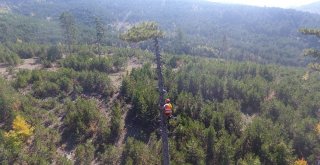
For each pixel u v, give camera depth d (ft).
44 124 107.96
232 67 168.76
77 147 97.96
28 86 132.26
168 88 130.41
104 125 107.24
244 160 92.89
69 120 107.14
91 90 133.08
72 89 132.26
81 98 124.88
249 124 110.22
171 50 354.74
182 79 135.64
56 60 186.50
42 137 100.42
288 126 112.68
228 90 136.15
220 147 96.32
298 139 107.04
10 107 106.52
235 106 126.11
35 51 206.08
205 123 111.24
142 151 94.17
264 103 128.98
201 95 128.77
